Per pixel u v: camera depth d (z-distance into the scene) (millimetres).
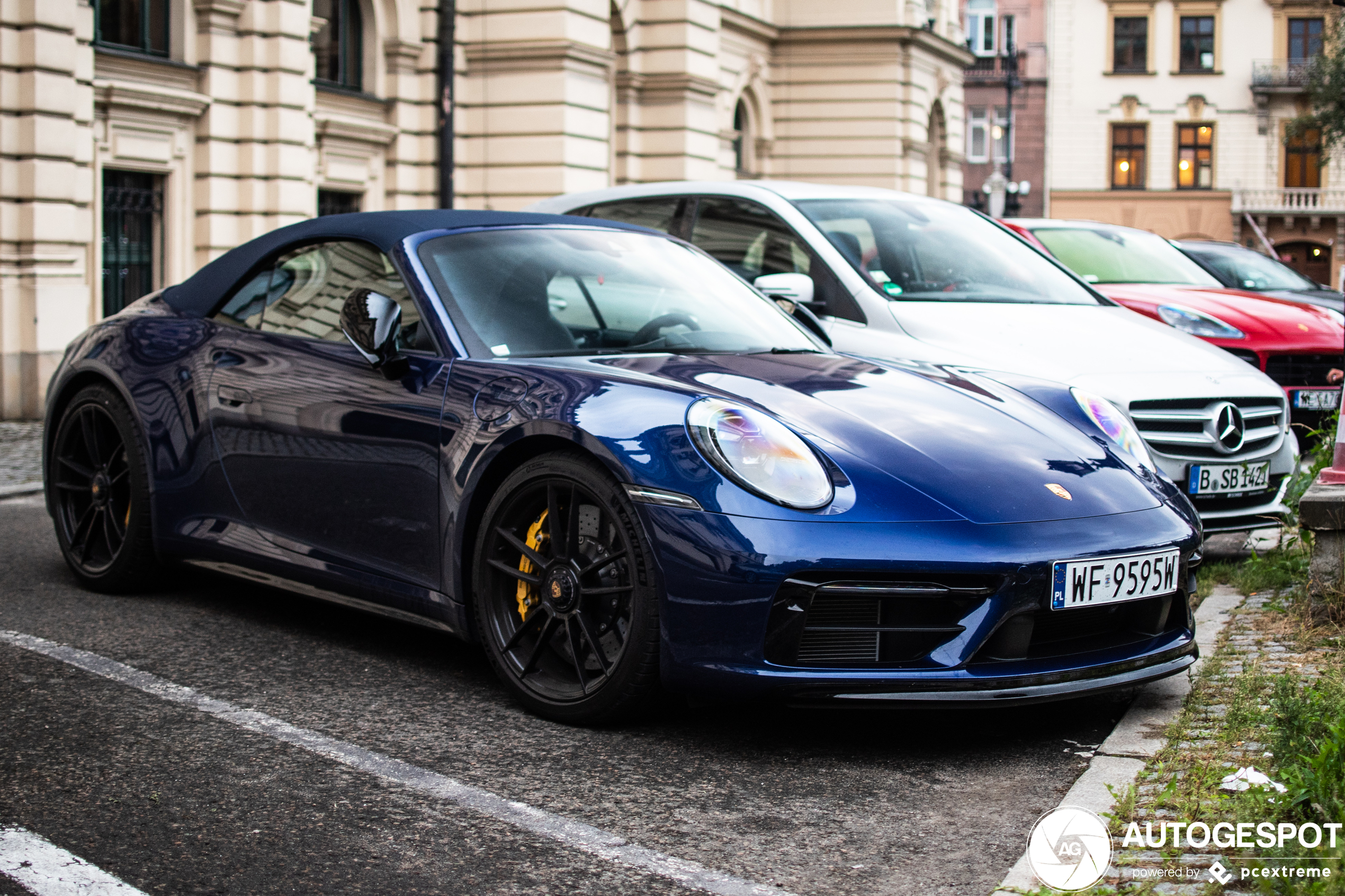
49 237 11461
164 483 4195
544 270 3838
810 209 5863
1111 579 3000
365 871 2352
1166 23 41812
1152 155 42250
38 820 2547
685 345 3734
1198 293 7930
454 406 3385
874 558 2826
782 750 3027
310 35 14547
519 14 17109
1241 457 4914
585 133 17547
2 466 8070
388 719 3197
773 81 25844
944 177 28750
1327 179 41406
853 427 3135
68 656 3674
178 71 13531
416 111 17094
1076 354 5023
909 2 25922
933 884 2332
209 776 2797
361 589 3629
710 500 2904
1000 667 2912
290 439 3779
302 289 4031
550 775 2844
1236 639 3824
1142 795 2643
